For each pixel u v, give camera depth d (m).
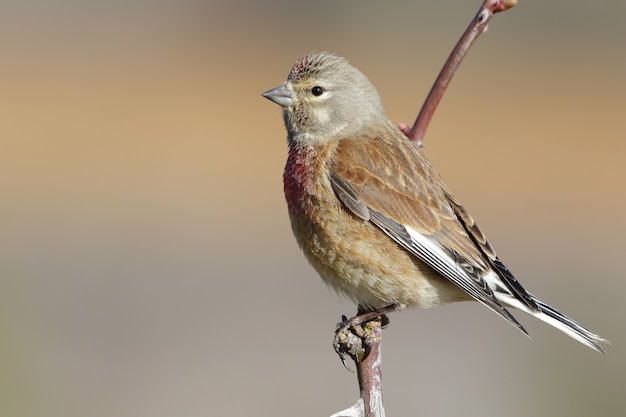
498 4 5.60
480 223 14.78
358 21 24.41
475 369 10.56
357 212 6.19
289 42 23.47
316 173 6.32
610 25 23.48
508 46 23.39
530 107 20.48
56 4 25.64
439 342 11.12
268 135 19.19
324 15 24.70
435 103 5.78
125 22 24.77
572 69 22.28
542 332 10.91
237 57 22.88
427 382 10.49
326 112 6.57
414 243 6.19
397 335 11.16
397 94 20.73
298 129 6.62
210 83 21.64
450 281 6.27
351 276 6.25
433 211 6.30
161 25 24.64
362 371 5.30
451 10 24.00
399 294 6.23
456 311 11.62
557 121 19.83
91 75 21.91
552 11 23.66
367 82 6.72
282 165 17.67
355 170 6.30
